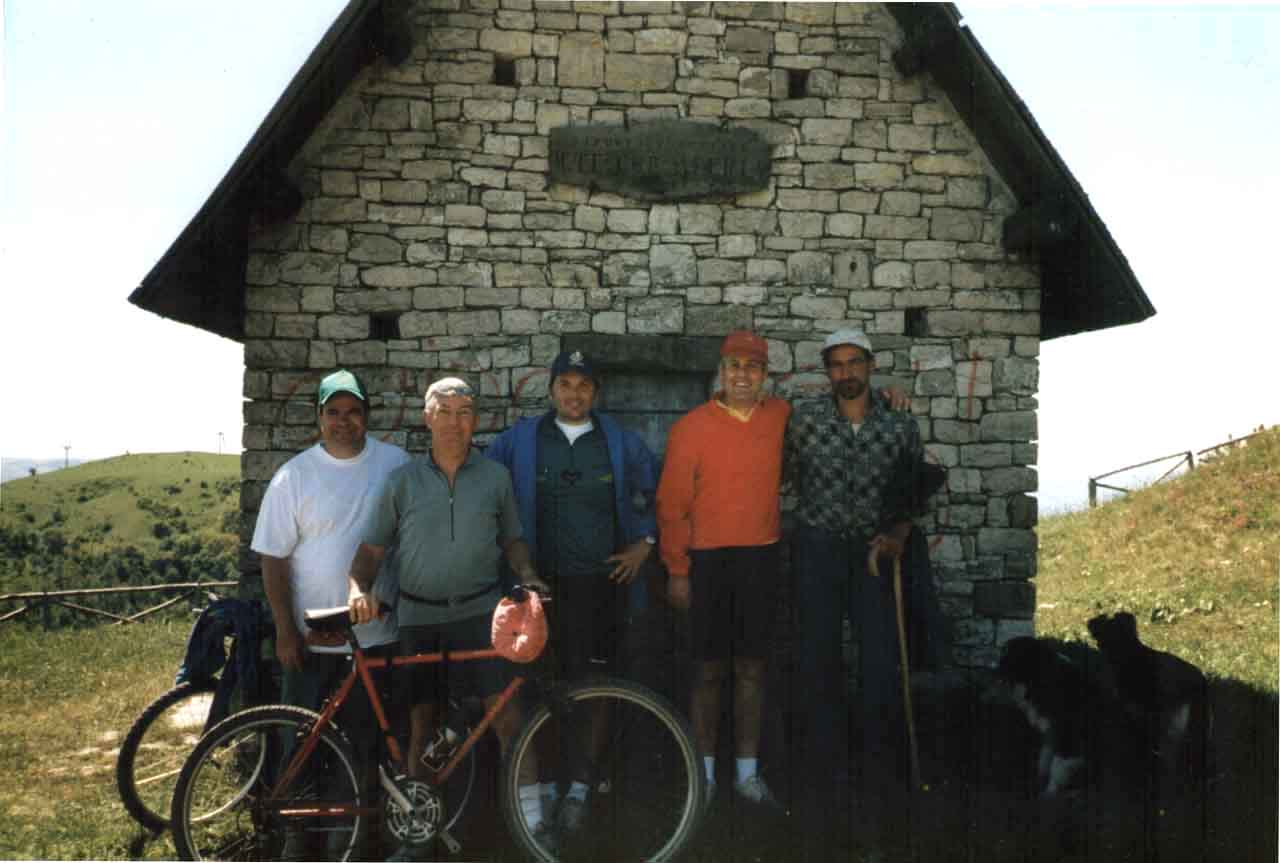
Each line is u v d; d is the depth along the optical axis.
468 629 4.31
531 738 4.16
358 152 6.36
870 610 5.07
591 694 4.09
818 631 5.04
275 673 5.78
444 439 4.33
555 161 6.43
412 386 6.34
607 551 4.82
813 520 5.05
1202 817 4.75
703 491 4.90
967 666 6.54
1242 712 6.13
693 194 6.52
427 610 4.29
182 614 12.73
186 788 3.99
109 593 12.00
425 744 4.25
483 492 4.37
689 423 4.95
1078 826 4.70
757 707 4.91
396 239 6.36
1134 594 10.39
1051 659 5.38
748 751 4.90
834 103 6.64
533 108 6.46
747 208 6.59
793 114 6.62
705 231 6.55
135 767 4.55
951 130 6.73
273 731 4.12
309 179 6.32
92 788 5.34
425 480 4.33
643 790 4.65
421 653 4.29
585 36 6.50
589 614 4.78
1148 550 12.15
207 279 6.32
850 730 5.12
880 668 5.07
